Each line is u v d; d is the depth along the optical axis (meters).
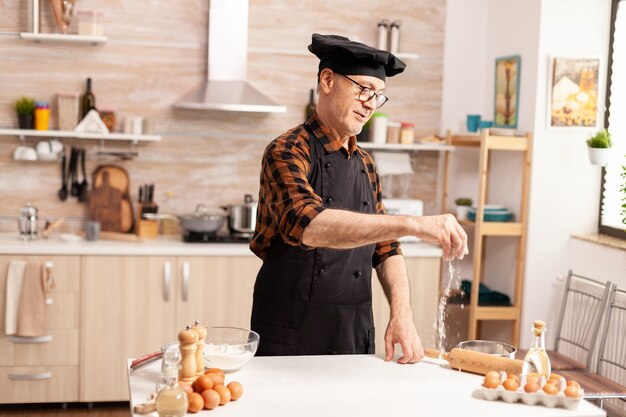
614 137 4.34
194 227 4.34
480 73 4.97
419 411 1.83
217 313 4.24
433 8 4.90
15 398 4.12
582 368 3.70
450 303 4.53
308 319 2.36
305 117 4.80
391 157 4.76
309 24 4.78
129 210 4.64
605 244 4.04
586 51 4.37
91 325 4.14
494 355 2.12
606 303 3.88
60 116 4.45
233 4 4.55
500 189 4.76
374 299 4.40
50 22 4.53
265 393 1.92
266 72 4.76
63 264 4.09
